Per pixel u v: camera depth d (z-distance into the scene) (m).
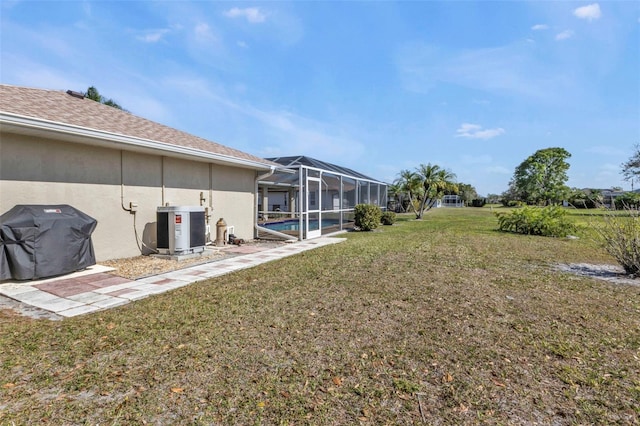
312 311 3.91
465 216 25.97
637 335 3.28
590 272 6.16
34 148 5.75
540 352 2.90
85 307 4.09
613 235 6.18
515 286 5.08
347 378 2.48
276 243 10.25
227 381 2.42
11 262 4.96
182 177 8.64
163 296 4.55
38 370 2.55
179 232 7.39
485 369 2.62
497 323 3.58
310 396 2.25
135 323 3.52
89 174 6.59
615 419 2.03
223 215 10.01
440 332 3.33
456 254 7.92
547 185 40.56
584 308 4.10
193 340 3.10
